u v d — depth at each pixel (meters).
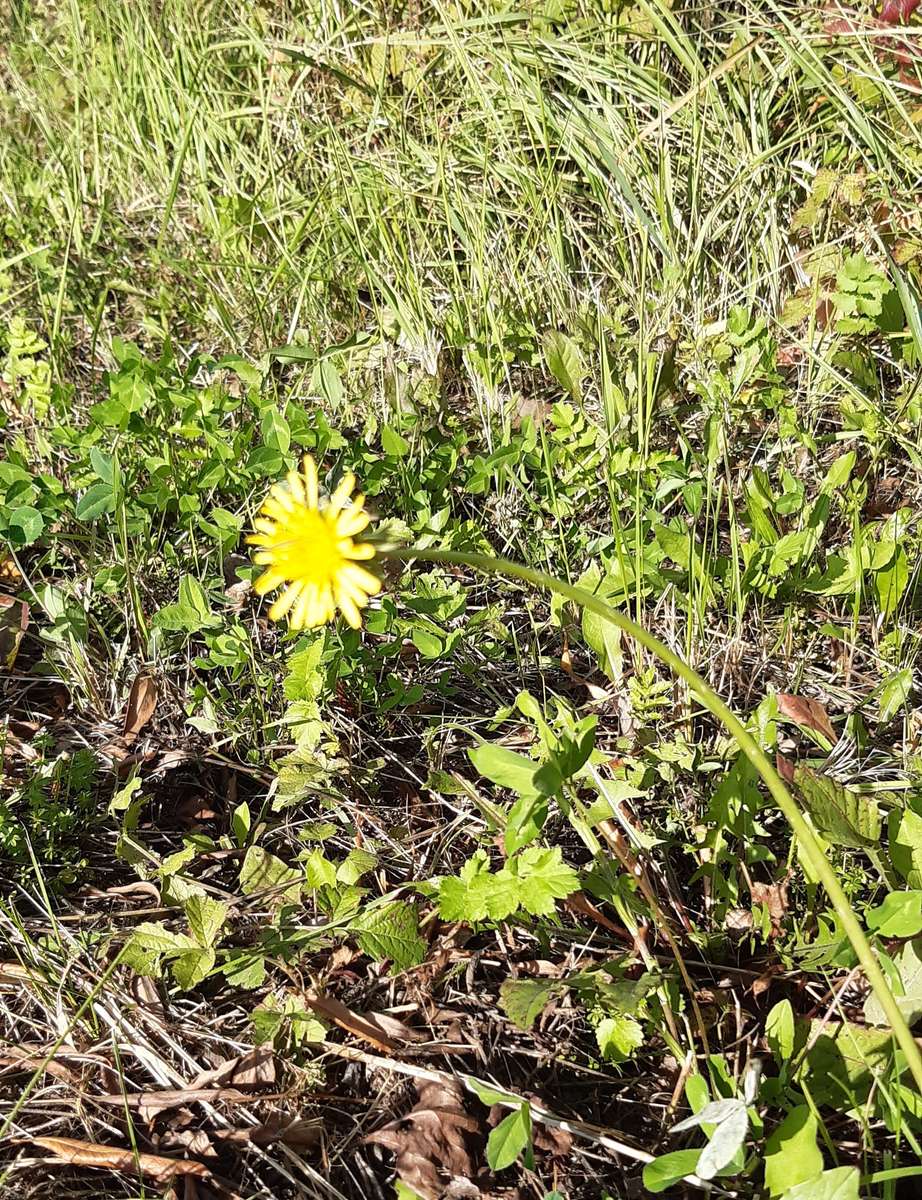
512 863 0.36
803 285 0.62
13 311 0.72
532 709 0.36
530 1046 0.39
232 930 0.41
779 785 0.29
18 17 1.04
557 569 0.53
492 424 0.59
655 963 0.38
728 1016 0.38
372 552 0.32
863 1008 0.38
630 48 0.71
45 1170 0.36
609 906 0.41
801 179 0.63
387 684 0.49
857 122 0.58
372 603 0.51
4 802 0.43
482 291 0.63
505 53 0.67
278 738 0.47
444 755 0.47
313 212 0.70
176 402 0.53
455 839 0.44
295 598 0.33
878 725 0.46
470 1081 0.35
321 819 0.45
